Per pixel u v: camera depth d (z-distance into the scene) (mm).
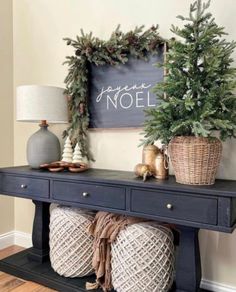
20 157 2684
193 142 1495
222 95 1479
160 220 1528
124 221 1746
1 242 2598
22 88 2061
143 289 1651
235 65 1729
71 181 1827
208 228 1398
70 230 1923
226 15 1775
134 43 1986
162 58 1938
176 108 1545
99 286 1817
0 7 2557
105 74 2170
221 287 1830
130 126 2072
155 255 1651
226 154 1792
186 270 1616
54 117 2078
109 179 1689
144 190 1573
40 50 2531
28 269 2061
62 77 2424
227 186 1493
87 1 2281
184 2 1897
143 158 1774
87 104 2240
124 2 2121
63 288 1867
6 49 2619
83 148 2242
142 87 2021
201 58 1537
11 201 2701
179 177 1569
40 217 2195
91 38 2137
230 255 1808
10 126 2678
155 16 2002
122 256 1692
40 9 2516
